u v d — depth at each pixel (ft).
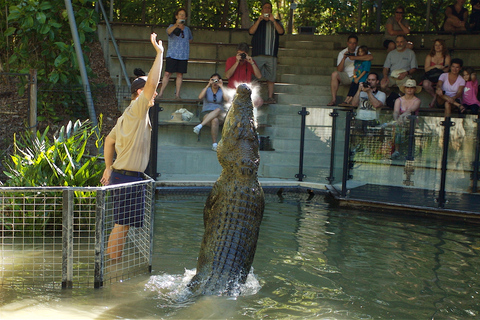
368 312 12.91
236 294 13.01
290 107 36.86
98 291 13.50
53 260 14.67
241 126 14.25
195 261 16.16
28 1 32.81
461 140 24.57
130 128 15.17
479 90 34.83
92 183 19.54
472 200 24.45
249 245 13.93
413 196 25.55
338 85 37.83
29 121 28.12
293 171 30.83
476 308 13.44
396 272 16.07
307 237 19.66
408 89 29.37
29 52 37.70
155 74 14.60
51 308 12.33
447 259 17.61
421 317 12.77
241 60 34.86
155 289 13.70
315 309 12.86
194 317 11.87
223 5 58.90
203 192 27.99
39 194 18.07
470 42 41.78
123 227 15.35
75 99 35.99
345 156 26.71
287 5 75.05
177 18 36.14
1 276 14.24
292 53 45.55
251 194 14.07
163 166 29.30
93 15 35.45
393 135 25.73
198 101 32.63
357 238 19.88
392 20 41.70
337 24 70.95
